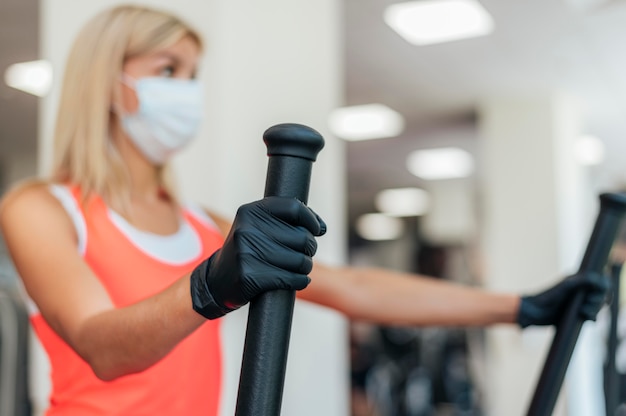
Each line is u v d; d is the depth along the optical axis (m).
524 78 5.22
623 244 4.86
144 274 1.11
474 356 7.74
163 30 1.21
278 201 0.57
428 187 10.55
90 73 1.16
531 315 1.12
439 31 4.26
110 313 0.78
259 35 2.66
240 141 2.54
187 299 0.65
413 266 12.33
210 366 1.16
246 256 0.57
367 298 1.21
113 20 1.19
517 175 5.64
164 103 1.21
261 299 0.57
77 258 0.96
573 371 5.49
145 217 1.17
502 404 5.56
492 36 4.35
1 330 2.04
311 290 1.22
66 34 2.36
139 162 1.23
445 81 5.29
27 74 2.62
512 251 5.62
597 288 1.05
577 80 5.27
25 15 2.49
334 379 2.97
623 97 5.72
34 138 2.76
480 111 5.80
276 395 0.58
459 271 10.13
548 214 5.54
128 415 1.05
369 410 7.66
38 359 2.20
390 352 7.84
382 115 6.29
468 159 8.30
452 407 7.66
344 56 4.70
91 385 1.05
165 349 0.72
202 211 1.32
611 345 1.23
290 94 2.78
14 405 2.02
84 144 1.14
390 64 4.87
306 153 0.58
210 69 2.51
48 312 0.92
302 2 2.87
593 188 8.94
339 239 3.06
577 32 4.29
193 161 2.46
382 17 4.02
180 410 1.10
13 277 2.08
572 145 5.82
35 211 1.00
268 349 0.57
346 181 10.03
